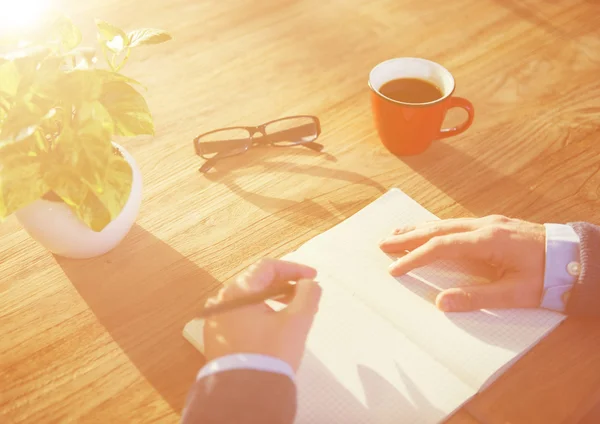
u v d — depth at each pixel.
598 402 0.77
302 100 1.22
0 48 1.08
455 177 1.08
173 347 0.83
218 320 0.72
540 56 1.36
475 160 1.11
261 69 1.29
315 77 1.28
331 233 0.95
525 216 1.01
